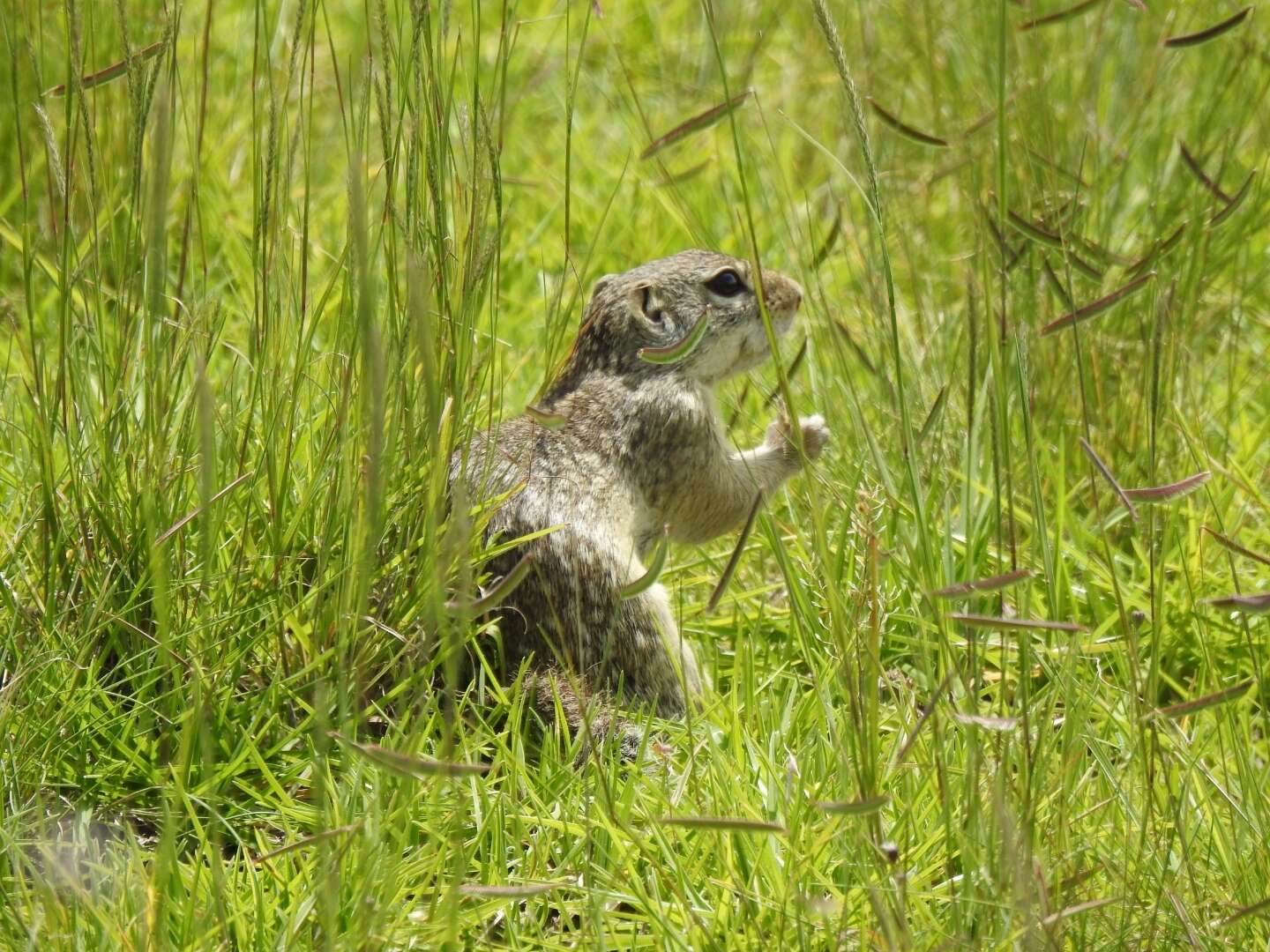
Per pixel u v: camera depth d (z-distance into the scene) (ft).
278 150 27.20
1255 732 29.25
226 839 24.73
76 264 30.32
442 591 19.74
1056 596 25.68
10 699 24.38
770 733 26.61
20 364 35.91
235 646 26.63
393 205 26.40
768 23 55.72
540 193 46.75
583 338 32.30
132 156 26.99
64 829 24.16
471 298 26.68
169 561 25.86
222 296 37.47
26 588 26.71
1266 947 22.11
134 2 40.34
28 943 20.45
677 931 22.57
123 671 26.45
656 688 29.17
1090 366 36.04
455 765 18.79
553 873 23.44
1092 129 40.96
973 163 38.24
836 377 36.45
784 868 22.94
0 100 41.14
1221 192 31.45
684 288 32.24
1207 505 33.71
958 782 23.80
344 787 24.18
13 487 29.63
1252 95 42.96
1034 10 30.22
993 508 32.91
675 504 32.07
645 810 24.73
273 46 47.32
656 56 54.44
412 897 22.86
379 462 18.69
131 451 26.78
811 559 30.50
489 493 28.89
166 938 20.70
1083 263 27.78
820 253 35.45
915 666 29.63
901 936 20.35
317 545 27.50
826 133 49.01
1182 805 24.13
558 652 28.53
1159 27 44.57
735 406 36.70
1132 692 24.34
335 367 29.04
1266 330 41.93
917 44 49.52
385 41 25.52
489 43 52.95
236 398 29.17
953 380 33.65
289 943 21.27
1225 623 30.83
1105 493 34.68
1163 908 22.45
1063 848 22.07
